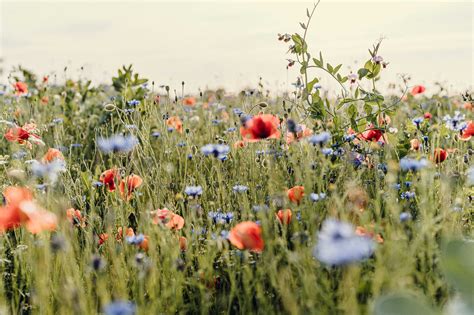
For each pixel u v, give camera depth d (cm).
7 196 224
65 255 248
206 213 323
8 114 545
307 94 394
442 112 622
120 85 571
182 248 276
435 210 283
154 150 475
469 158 380
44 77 706
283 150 362
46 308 230
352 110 389
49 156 331
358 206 274
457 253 192
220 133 550
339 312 207
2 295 243
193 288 251
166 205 318
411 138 412
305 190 267
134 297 241
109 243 274
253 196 327
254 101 509
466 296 188
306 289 209
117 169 327
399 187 310
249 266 250
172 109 578
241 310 232
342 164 340
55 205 271
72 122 612
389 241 224
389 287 203
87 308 229
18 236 298
